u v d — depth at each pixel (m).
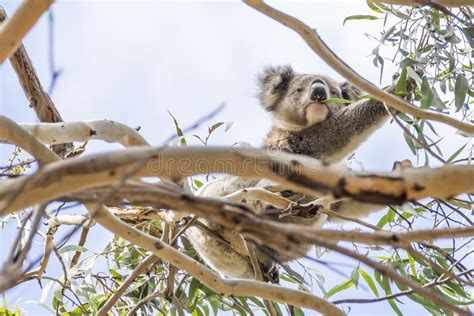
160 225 7.70
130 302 7.59
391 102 4.42
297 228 3.15
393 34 6.47
